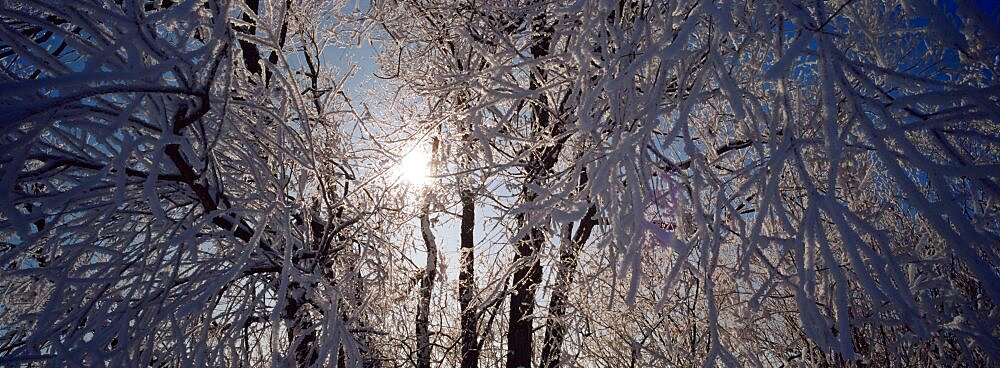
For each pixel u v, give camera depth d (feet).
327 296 11.19
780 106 6.03
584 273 14.85
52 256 9.72
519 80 17.75
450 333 19.80
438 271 17.65
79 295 8.78
